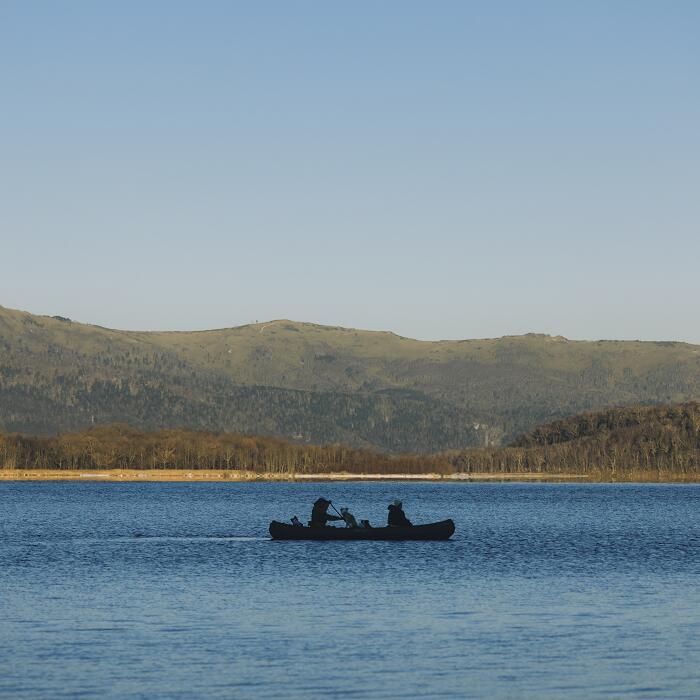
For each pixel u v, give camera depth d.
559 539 180.00
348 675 68.69
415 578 116.06
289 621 87.38
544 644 78.00
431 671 69.81
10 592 104.56
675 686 66.25
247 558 138.50
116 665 71.06
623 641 79.00
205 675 68.56
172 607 94.62
